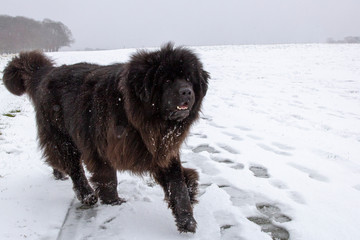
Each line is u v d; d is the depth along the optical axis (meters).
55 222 1.52
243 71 7.00
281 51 11.34
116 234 1.45
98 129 1.54
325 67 7.47
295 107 3.86
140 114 1.41
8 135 2.74
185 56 1.46
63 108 1.72
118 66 1.62
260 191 1.83
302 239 1.39
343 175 2.02
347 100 4.27
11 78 2.05
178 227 1.45
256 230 1.46
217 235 1.43
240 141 2.68
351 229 1.45
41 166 2.16
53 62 2.14
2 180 1.93
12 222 1.49
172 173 1.52
